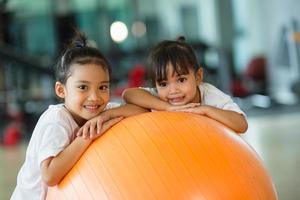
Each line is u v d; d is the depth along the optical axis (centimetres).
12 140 714
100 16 1136
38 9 1018
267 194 184
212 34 1130
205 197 167
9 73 847
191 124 186
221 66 1034
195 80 210
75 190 176
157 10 1205
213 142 181
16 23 927
